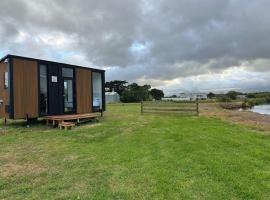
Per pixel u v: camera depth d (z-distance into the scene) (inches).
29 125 508.4
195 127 465.4
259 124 529.0
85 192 179.5
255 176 205.0
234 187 183.9
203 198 167.5
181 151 285.0
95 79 659.4
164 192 177.0
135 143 332.8
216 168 224.1
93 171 223.8
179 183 191.9
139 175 210.2
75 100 593.0
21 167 239.3
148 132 415.2
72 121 532.1
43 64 528.4
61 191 182.2
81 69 611.2
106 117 658.2
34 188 188.2
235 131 422.3
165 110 795.4
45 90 532.1
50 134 413.1
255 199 166.1
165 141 341.1
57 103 553.3
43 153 290.4
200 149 293.9
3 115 510.9
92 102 644.1
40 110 518.3
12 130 453.1
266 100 2869.1
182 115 713.6
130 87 2527.1
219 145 313.9
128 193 176.4
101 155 276.4
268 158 258.4
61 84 563.8
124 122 551.5
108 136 390.0
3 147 322.0
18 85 482.0
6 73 499.8
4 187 191.2
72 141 357.4
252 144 321.4
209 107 1296.8
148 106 881.5
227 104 1820.9
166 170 220.8
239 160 248.7
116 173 216.8
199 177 203.9
